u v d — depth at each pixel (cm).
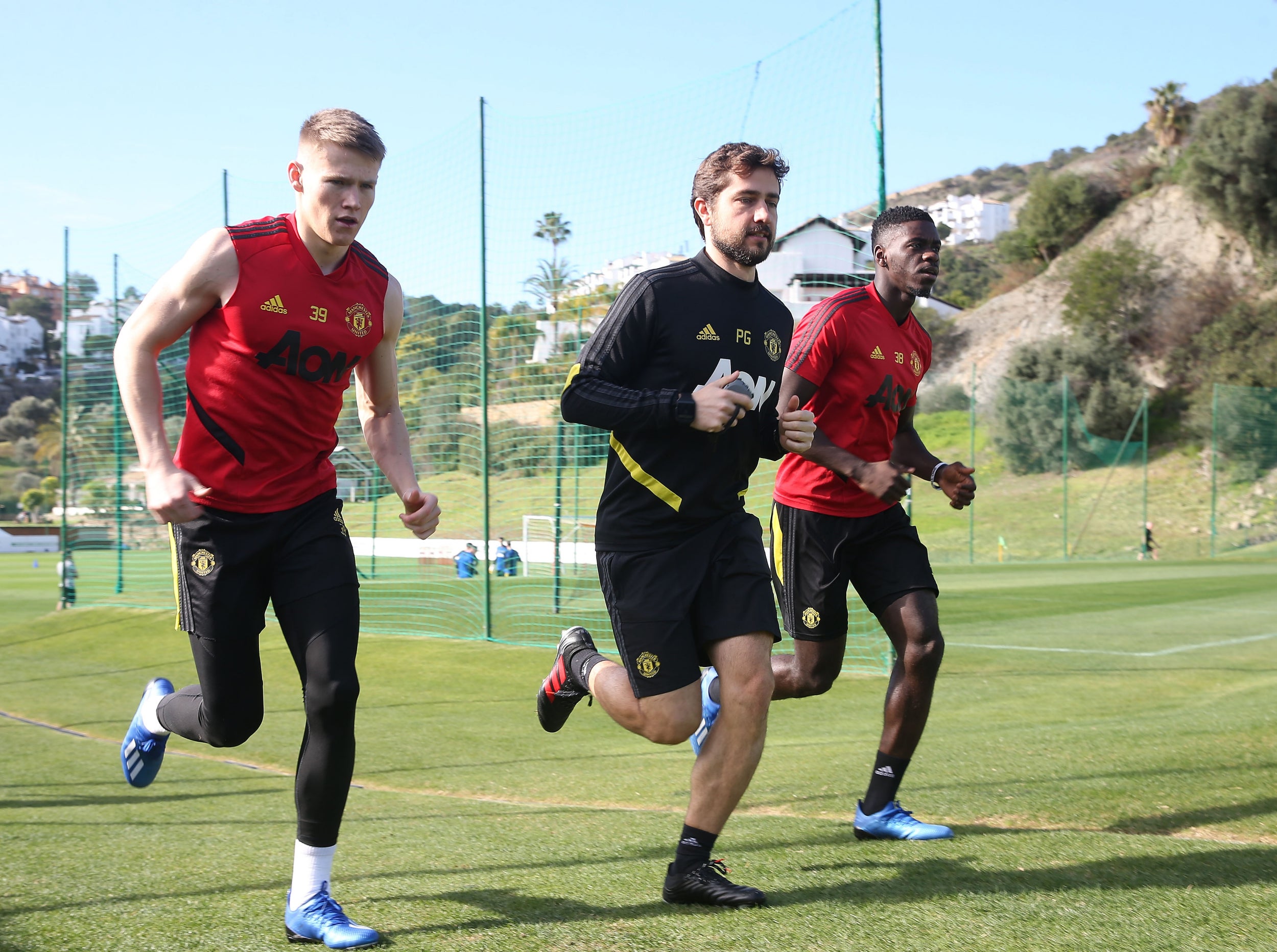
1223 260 4362
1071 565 2483
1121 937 219
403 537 1425
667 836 341
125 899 271
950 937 222
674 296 279
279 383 263
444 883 284
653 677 276
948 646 1025
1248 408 3262
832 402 359
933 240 353
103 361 1477
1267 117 4206
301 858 240
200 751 638
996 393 3691
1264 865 271
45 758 605
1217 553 2802
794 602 371
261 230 262
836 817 370
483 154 1033
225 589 267
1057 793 376
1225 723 503
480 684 863
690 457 277
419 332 1145
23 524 5575
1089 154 10231
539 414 1067
